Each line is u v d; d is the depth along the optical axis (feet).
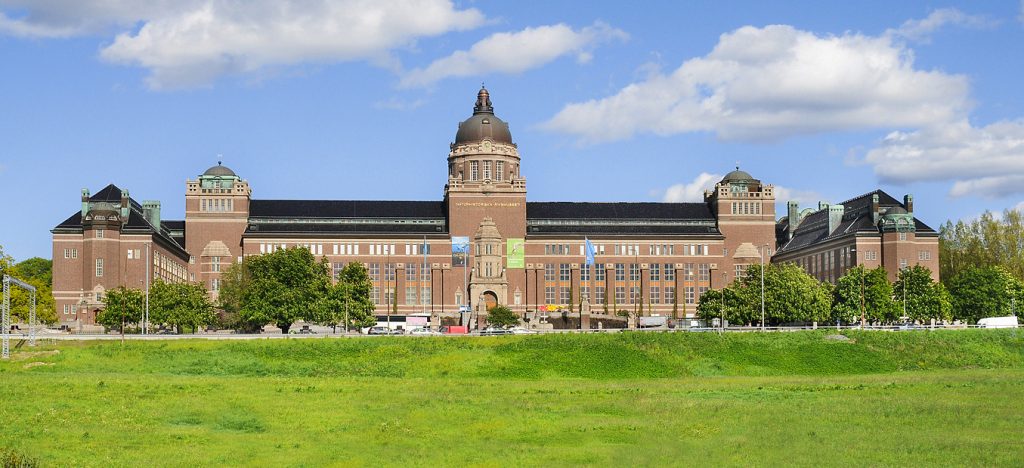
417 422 314.76
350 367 476.13
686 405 349.20
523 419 320.09
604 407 343.87
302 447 274.98
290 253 649.61
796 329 594.65
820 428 303.89
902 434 293.84
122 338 539.70
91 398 349.61
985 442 282.15
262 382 407.85
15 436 281.13
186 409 330.13
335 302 650.43
